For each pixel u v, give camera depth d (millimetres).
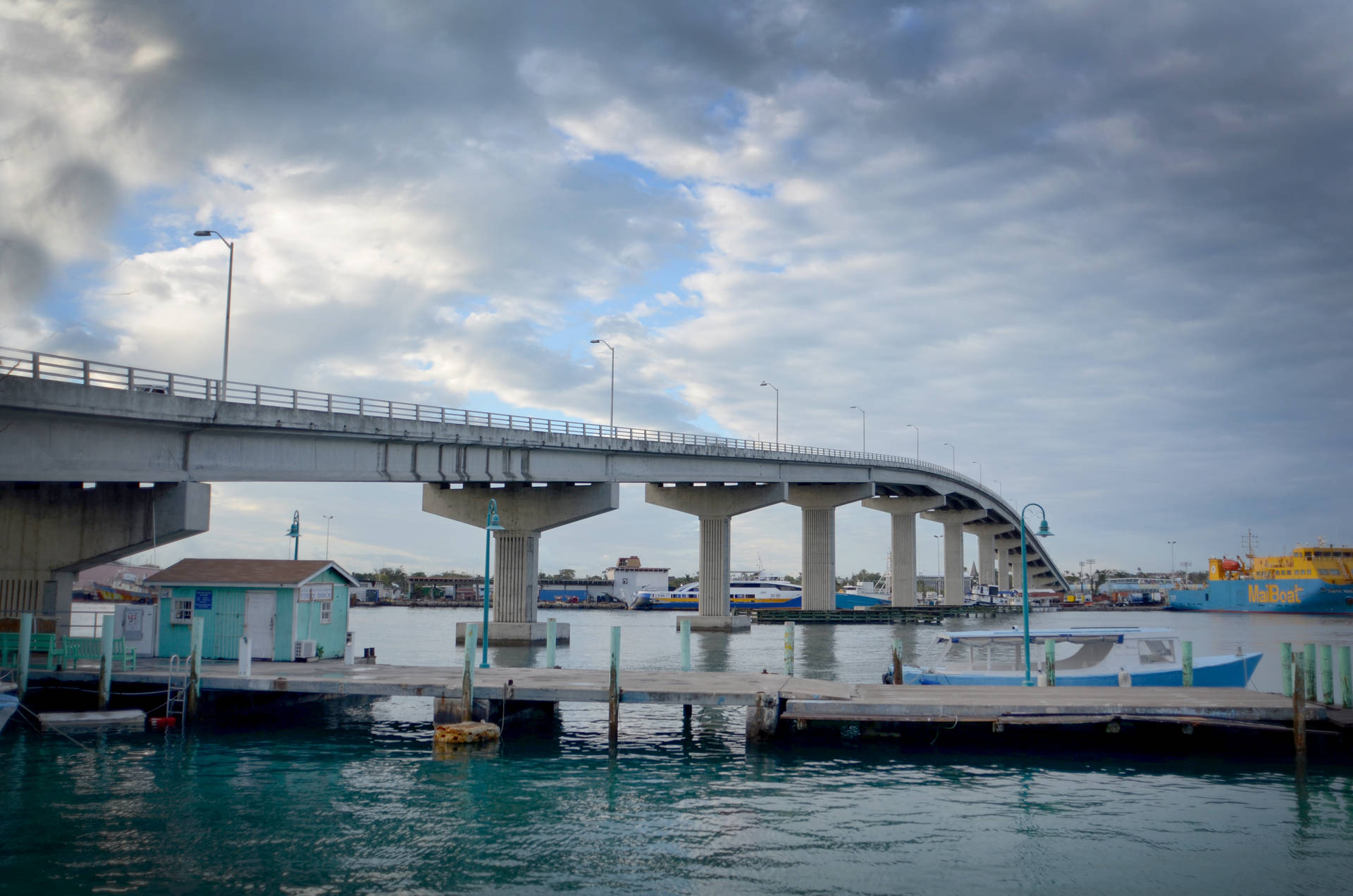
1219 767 27047
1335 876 18234
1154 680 35281
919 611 125938
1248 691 32406
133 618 38469
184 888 17141
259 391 47875
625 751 29344
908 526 140875
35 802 22766
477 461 65062
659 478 85000
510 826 20969
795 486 119125
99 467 40656
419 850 19312
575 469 75438
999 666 36656
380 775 25812
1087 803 23141
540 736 31828
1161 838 20422
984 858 19109
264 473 49062
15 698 31609
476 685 31172
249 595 38250
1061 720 28500
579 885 17484
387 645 74562
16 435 37656
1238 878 18156
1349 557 165125
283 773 25938
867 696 30594
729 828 20938
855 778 25688
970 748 29516
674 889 17312
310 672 34469
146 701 34500
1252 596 172750
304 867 18266
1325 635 93250
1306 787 24781
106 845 19484
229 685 32656
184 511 44031
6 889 16984
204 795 23453
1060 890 17516
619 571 184250
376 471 56969
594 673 35094
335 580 40719
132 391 40938
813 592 118438
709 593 102625
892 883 17703
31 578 44031
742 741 31016
